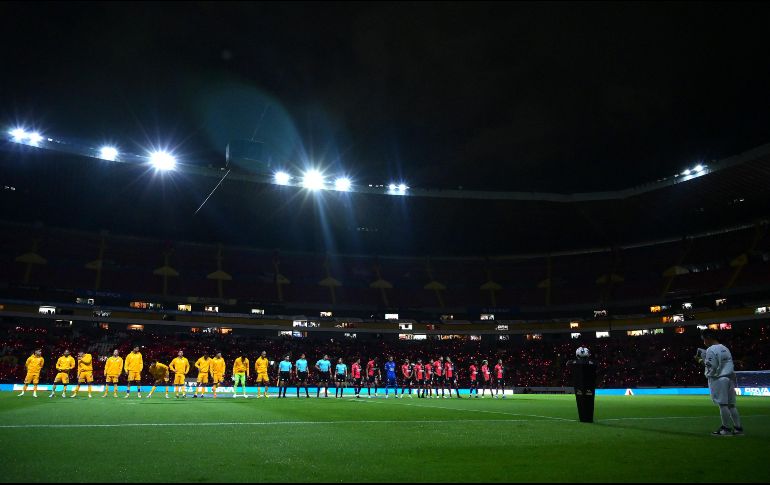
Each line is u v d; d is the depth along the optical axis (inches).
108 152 1637.6
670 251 2437.3
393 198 2082.9
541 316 2448.3
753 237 2235.5
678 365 1953.7
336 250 2691.9
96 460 272.4
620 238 2487.7
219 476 235.8
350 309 2442.2
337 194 2044.8
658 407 845.8
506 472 249.4
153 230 2404.0
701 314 2094.0
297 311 2361.0
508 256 2719.0
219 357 1050.1
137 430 411.2
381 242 2623.0
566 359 2162.9
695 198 1987.0
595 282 2490.2
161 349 1919.3
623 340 2229.3
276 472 246.5
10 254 2103.8
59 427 422.6
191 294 2267.5
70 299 2026.3
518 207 2145.7
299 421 516.4
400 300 2529.5
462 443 354.3
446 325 2440.9
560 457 295.1
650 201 2031.3
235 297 2326.5
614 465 268.8
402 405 836.0
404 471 251.3
